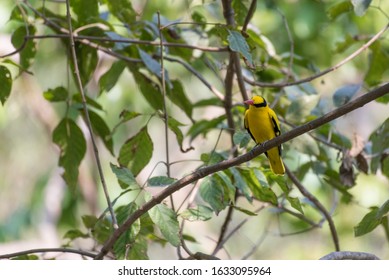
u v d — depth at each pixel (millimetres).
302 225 18000
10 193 20266
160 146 21422
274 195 9461
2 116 18219
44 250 8812
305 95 12055
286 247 20266
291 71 13148
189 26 12914
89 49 12039
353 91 12109
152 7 17078
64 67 18828
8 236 18875
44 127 19109
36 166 20344
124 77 17875
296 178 11562
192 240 10695
